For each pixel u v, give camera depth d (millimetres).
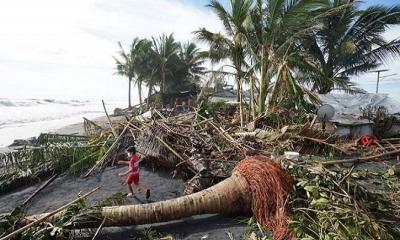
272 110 16516
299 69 18047
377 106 18125
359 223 5477
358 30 23047
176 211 6719
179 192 9141
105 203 7035
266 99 17719
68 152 11656
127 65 50062
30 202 8773
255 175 7012
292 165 7656
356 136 15758
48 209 8211
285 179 6973
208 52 21172
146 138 11844
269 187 6773
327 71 23266
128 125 13648
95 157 12289
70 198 8961
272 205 6695
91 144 13219
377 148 13711
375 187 9148
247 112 18531
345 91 22406
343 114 17156
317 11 17578
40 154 11219
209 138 12125
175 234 6547
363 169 10977
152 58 48500
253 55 17750
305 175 7227
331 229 5516
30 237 5672
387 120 16578
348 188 6637
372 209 6457
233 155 11062
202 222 7094
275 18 16469
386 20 21844
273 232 6242
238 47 18359
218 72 19359
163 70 48000
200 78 50938
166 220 6715
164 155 10719
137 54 48438
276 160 8547
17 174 10453
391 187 9008
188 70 51062
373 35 23047
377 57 23875
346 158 12242
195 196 6973
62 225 5969
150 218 6594
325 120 14820
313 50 23859
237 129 15602
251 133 13586
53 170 11273
